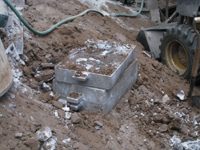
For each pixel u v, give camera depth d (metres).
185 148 3.23
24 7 4.77
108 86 3.24
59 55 4.10
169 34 4.94
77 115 3.21
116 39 5.32
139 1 7.90
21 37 3.75
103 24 5.73
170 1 8.07
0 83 2.80
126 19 6.83
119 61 3.59
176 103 4.04
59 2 5.70
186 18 5.04
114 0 7.93
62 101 3.37
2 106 2.85
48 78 3.63
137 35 5.73
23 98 3.14
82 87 3.34
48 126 2.91
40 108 3.13
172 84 4.59
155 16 7.62
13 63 3.48
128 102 3.75
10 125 2.71
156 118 3.55
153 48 5.42
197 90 4.54
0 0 3.87
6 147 2.52
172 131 3.53
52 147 2.71
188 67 4.62
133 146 3.14
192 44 4.47
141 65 4.69
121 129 3.32
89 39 4.44
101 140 3.06
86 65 3.46
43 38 4.27
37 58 3.91
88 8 6.18
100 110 3.35
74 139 2.94
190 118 3.80
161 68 4.93
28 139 2.63
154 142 3.29
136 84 4.16
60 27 4.62
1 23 3.60
